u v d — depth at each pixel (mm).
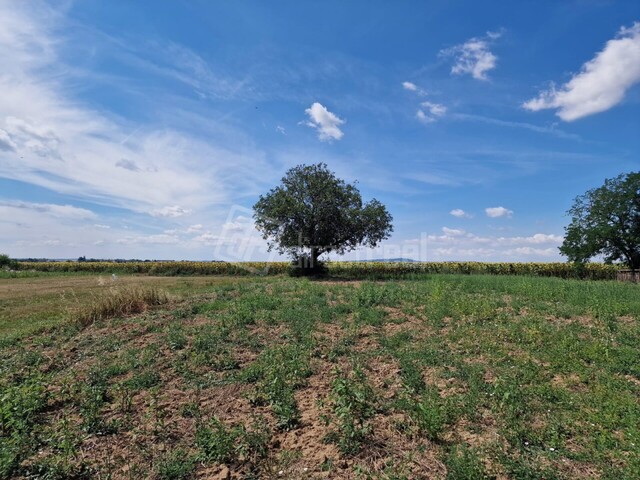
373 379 5719
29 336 8359
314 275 27016
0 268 36281
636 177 27531
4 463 3758
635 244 27734
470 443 4082
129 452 4160
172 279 26688
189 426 4637
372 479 3555
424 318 8875
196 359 6520
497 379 5031
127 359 6684
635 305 9547
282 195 25891
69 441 4047
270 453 4031
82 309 9531
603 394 5035
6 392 5141
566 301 10695
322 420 4547
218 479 3674
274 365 5910
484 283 14719
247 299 11070
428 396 5020
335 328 8289
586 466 3709
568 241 29516
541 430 4270
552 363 6062
